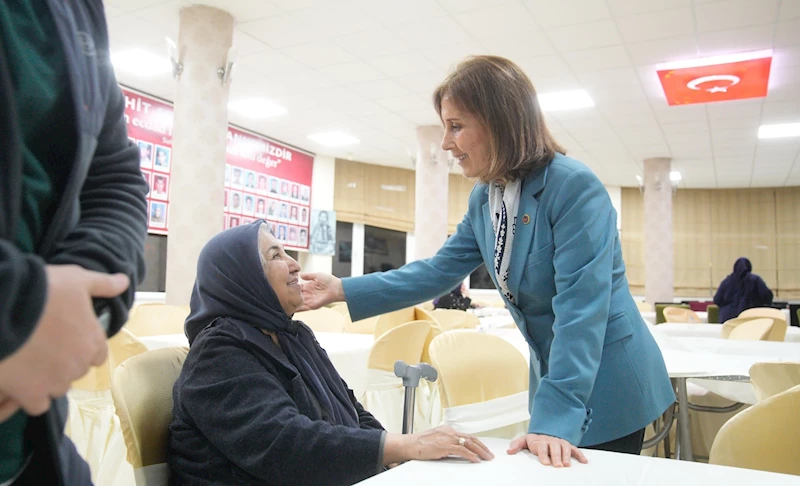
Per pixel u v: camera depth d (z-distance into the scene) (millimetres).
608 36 4922
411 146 8703
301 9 4582
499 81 1149
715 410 2301
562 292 1095
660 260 9047
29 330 400
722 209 11641
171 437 1173
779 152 8633
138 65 5762
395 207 10117
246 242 1320
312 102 6793
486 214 1289
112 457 2189
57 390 437
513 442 999
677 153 8828
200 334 1240
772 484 798
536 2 4387
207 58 4617
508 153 1154
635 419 1143
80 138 536
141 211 689
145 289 6871
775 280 11266
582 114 7020
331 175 9383
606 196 1169
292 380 1238
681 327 4883
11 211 467
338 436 1059
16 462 562
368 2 4445
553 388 1017
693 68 5504
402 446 1010
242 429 1086
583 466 884
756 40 4922
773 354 2705
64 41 532
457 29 4855
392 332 2895
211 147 4664
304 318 3855
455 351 1711
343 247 9703
